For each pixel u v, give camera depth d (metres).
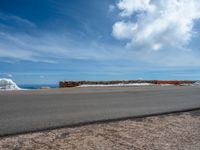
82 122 4.45
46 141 3.21
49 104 6.84
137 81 25.61
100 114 5.32
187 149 3.02
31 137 3.39
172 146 3.13
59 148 2.92
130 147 3.05
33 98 8.40
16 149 2.84
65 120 4.56
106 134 3.68
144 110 6.12
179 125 4.50
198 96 10.69
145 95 10.71
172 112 5.99
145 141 3.34
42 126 4.04
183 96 10.61
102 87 17.81
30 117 4.78
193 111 6.27
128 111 5.87
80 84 21.06
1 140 3.21
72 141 3.24
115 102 7.71
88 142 3.22
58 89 14.69
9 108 5.91
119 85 21.30
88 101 7.83
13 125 4.05
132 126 4.30
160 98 9.46
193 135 3.74
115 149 2.95
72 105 6.74
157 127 4.27
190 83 29.86
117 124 4.43
